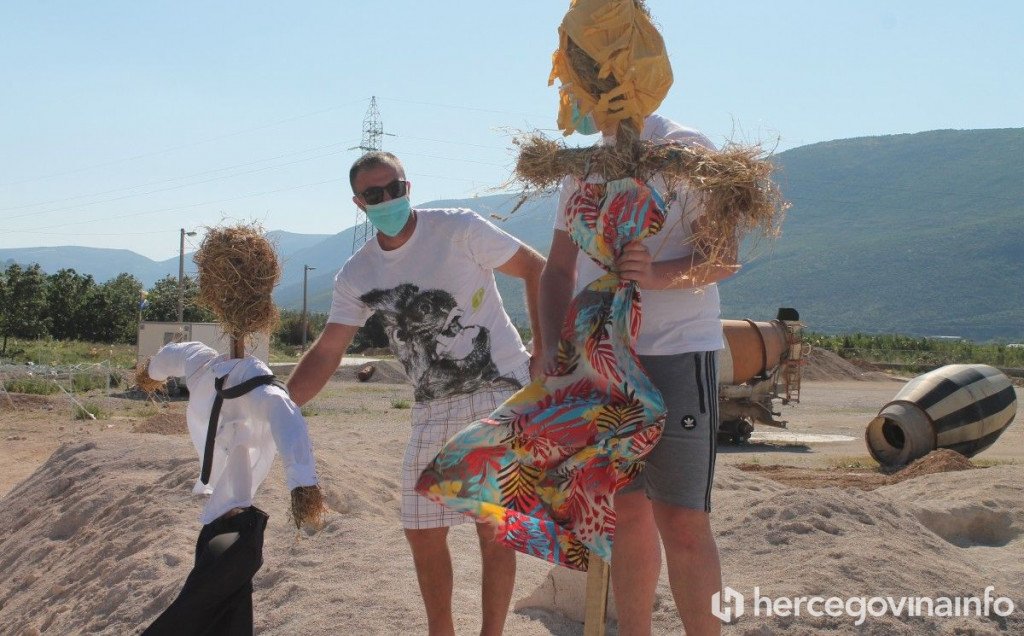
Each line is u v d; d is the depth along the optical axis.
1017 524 7.21
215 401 3.85
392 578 5.27
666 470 3.44
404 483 4.20
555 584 4.91
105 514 8.27
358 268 4.24
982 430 16.27
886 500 5.93
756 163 3.19
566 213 3.38
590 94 3.34
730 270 3.27
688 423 3.43
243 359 3.92
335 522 6.39
